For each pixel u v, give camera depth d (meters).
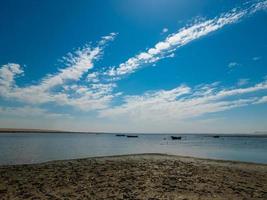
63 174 15.65
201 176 15.47
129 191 11.26
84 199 9.95
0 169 17.89
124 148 61.78
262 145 88.38
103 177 14.62
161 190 11.50
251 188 12.58
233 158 38.47
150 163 21.42
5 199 9.88
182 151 53.34
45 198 10.05
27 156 35.84
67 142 87.94
